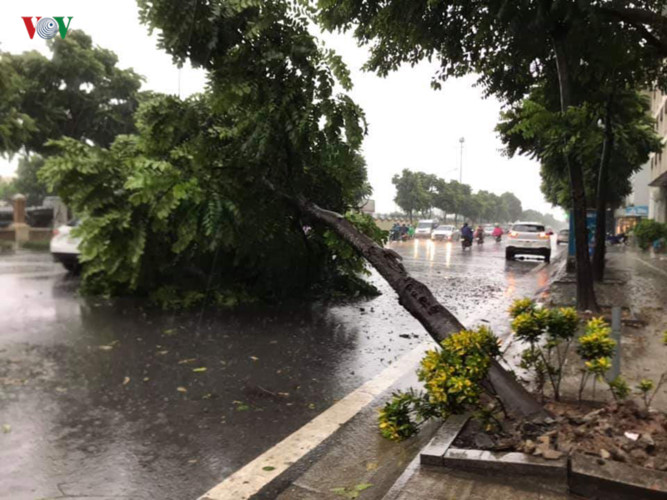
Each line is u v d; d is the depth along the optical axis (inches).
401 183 2940.5
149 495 135.2
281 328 331.0
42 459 152.9
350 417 189.0
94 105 930.7
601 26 303.3
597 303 395.9
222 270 422.3
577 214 370.6
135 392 209.9
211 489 138.8
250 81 283.9
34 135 888.3
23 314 346.6
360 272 477.1
